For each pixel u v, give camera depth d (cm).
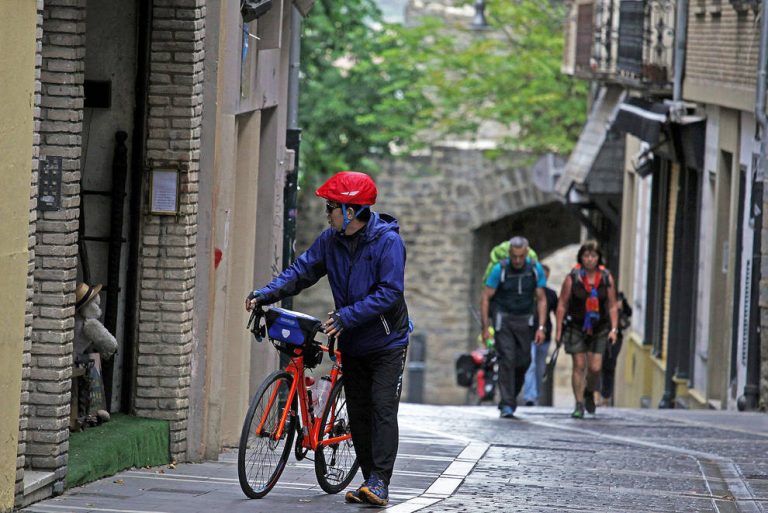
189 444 2803
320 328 2258
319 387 2366
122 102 2759
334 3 9550
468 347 10181
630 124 6250
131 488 2327
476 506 2294
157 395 2770
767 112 4788
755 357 4850
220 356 2877
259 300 2250
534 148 9575
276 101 3716
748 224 5025
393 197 10062
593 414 4462
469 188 10019
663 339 6650
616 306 4341
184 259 2762
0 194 1938
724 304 5550
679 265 6253
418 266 10138
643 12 6512
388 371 2259
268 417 2278
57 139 2266
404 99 9675
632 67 6706
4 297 1969
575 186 7781
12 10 1938
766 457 3284
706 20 5666
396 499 2336
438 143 9994
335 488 2397
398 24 9606
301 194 9925
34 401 2217
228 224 2903
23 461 2086
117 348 2678
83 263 2736
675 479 2803
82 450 2428
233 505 2181
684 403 6050
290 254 4581
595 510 2320
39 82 2047
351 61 9981
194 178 2786
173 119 2748
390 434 2258
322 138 9825
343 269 2239
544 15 9462
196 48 2748
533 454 3173
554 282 12131
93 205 2769
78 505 2133
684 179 6234
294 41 4653
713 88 5519
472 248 10094
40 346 2227
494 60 9412
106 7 2745
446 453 3088
